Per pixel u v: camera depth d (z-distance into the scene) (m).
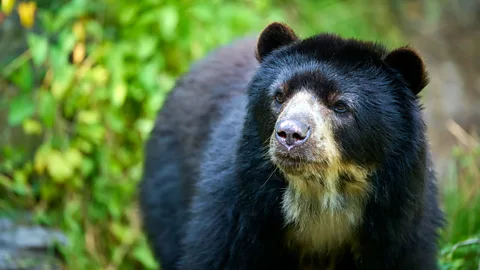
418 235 7.89
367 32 17.16
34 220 11.77
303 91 7.46
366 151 7.55
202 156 9.12
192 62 11.38
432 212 8.24
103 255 12.09
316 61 7.62
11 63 12.13
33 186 12.21
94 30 12.03
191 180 9.55
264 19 13.99
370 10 17.81
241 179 7.86
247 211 7.86
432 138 16.14
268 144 7.62
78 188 12.05
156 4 12.08
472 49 18.69
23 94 11.87
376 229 7.76
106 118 12.00
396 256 7.84
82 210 12.05
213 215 8.14
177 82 10.76
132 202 12.13
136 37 12.18
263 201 7.79
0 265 10.82
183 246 8.98
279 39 8.21
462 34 18.98
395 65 7.75
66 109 11.99
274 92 7.61
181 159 10.04
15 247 11.20
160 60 12.17
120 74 11.78
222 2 13.34
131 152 12.30
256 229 7.90
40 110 11.59
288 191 7.73
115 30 12.40
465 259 9.85
